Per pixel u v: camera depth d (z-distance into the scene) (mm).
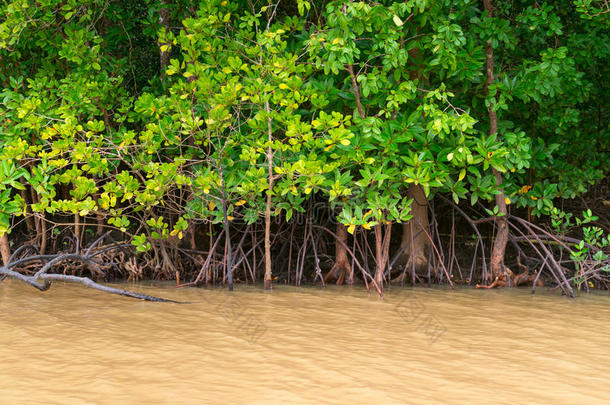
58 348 6043
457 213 12047
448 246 11375
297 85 8797
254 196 9336
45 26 10234
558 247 11273
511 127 10266
